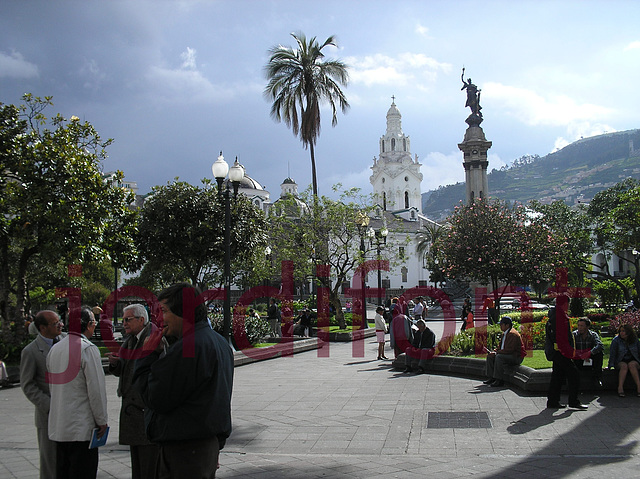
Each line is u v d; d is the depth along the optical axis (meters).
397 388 11.45
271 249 29.12
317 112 30.53
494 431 7.63
